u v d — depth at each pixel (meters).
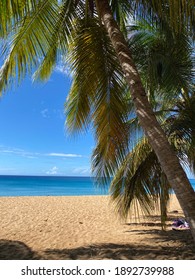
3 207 12.96
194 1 2.95
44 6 4.36
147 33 5.48
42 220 9.40
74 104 5.56
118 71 4.94
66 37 4.93
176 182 2.97
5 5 3.64
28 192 33.16
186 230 7.64
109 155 5.09
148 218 9.83
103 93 4.89
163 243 6.02
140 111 3.42
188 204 2.86
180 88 5.09
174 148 5.28
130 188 6.13
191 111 5.27
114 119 4.88
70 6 4.74
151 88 5.16
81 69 5.00
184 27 3.65
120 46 3.87
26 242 6.21
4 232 7.38
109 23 4.07
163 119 6.35
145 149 5.93
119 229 7.85
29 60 4.89
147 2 4.01
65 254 5.14
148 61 4.99
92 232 7.40
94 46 4.97
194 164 6.16
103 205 14.30
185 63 5.06
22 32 4.52
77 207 13.38
